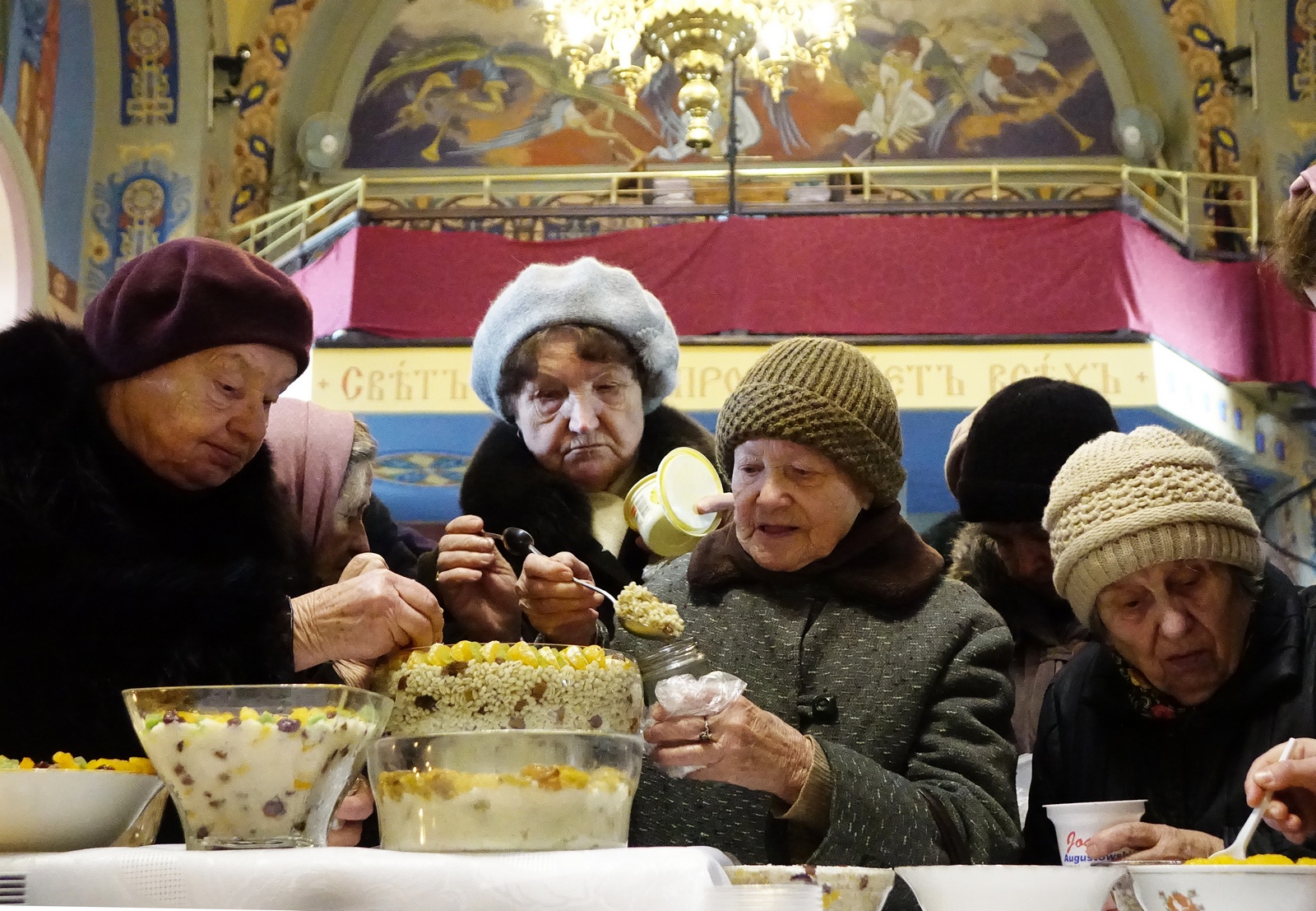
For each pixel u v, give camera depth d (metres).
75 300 9.52
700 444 2.81
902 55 11.07
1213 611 1.89
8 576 1.69
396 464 10.27
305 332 2.05
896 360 9.19
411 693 1.51
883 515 2.05
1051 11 11.09
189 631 1.69
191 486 2.00
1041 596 2.55
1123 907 1.44
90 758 1.68
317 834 1.39
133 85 10.05
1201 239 10.45
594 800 1.33
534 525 2.55
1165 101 10.92
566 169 10.92
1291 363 9.44
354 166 10.87
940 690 1.91
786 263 9.23
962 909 1.23
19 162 8.58
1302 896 1.21
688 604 2.08
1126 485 1.90
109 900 1.24
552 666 1.51
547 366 2.60
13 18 8.63
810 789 1.66
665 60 7.91
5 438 1.82
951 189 10.84
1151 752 2.01
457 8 11.15
